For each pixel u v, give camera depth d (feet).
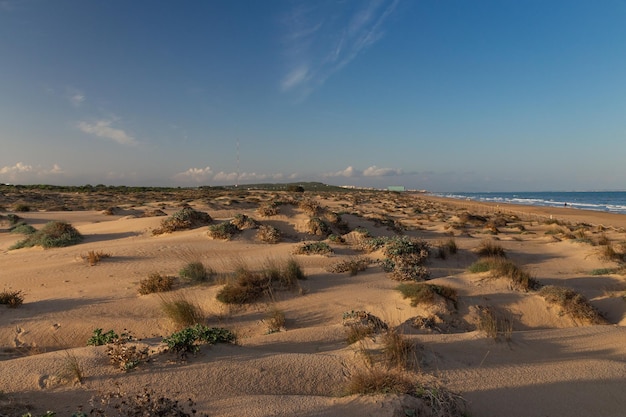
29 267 45.85
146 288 35.55
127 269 43.62
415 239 58.54
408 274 40.73
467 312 30.50
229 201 137.39
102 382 16.10
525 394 16.96
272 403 14.93
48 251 55.52
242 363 18.03
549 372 18.93
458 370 18.44
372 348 19.99
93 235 68.49
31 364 17.54
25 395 15.10
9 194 162.09
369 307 32.12
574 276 46.01
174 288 36.50
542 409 16.02
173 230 68.03
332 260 48.08
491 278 37.42
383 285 38.09
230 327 29.07
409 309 30.42
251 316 31.14
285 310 31.86
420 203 232.94
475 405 15.85
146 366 17.40
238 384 16.48
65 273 42.37
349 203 178.09
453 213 156.66
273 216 74.74
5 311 30.91
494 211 180.86
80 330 28.35
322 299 33.94
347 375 17.87
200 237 60.85
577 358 21.07
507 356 20.86
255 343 22.53
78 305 32.55
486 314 30.17
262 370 17.61
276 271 37.83
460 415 14.93
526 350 21.88
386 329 23.95
